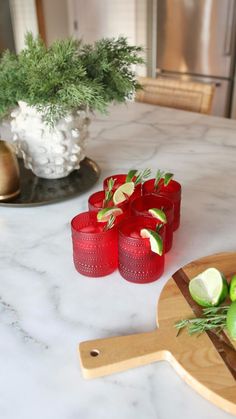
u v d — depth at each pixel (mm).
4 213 1075
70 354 706
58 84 967
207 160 1321
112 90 1066
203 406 628
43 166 1146
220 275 750
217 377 634
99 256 830
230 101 3164
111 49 1076
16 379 671
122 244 813
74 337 732
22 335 739
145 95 2041
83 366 658
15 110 1091
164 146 1439
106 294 815
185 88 1890
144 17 3502
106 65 1025
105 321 759
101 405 635
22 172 1232
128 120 1729
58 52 980
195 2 2975
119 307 786
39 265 893
